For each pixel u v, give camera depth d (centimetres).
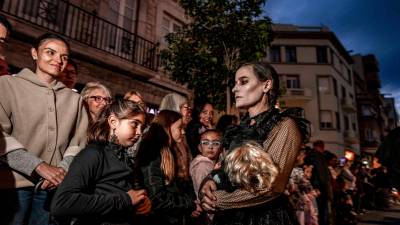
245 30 616
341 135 2511
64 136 214
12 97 195
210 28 633
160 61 876
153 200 213
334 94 2517
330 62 2520
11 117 194
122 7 839
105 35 758
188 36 675
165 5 965
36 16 612
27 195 189
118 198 162
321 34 2517
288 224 142
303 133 150
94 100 277
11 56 564
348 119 2734
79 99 238
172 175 237
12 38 567
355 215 789
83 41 689
